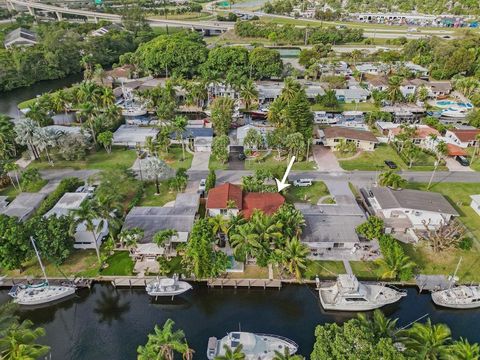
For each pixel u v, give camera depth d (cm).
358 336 3906
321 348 3988
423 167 9062
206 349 4938
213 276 5628
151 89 12888
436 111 12312
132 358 4869
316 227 6519
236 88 12925
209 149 9888
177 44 16312
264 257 5638
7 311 4700
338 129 10369
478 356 3800
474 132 10131
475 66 16000
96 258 6300
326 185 8256
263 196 7200
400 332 4194
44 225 5891
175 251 6353
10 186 8375
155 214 6881
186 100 12925
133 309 5631
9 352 3994
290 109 9525
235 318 5441
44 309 5647
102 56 19412
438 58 17162
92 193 7700
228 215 6888
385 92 13138
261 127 11112
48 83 17162
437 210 6769
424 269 6025
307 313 5488
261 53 15838
